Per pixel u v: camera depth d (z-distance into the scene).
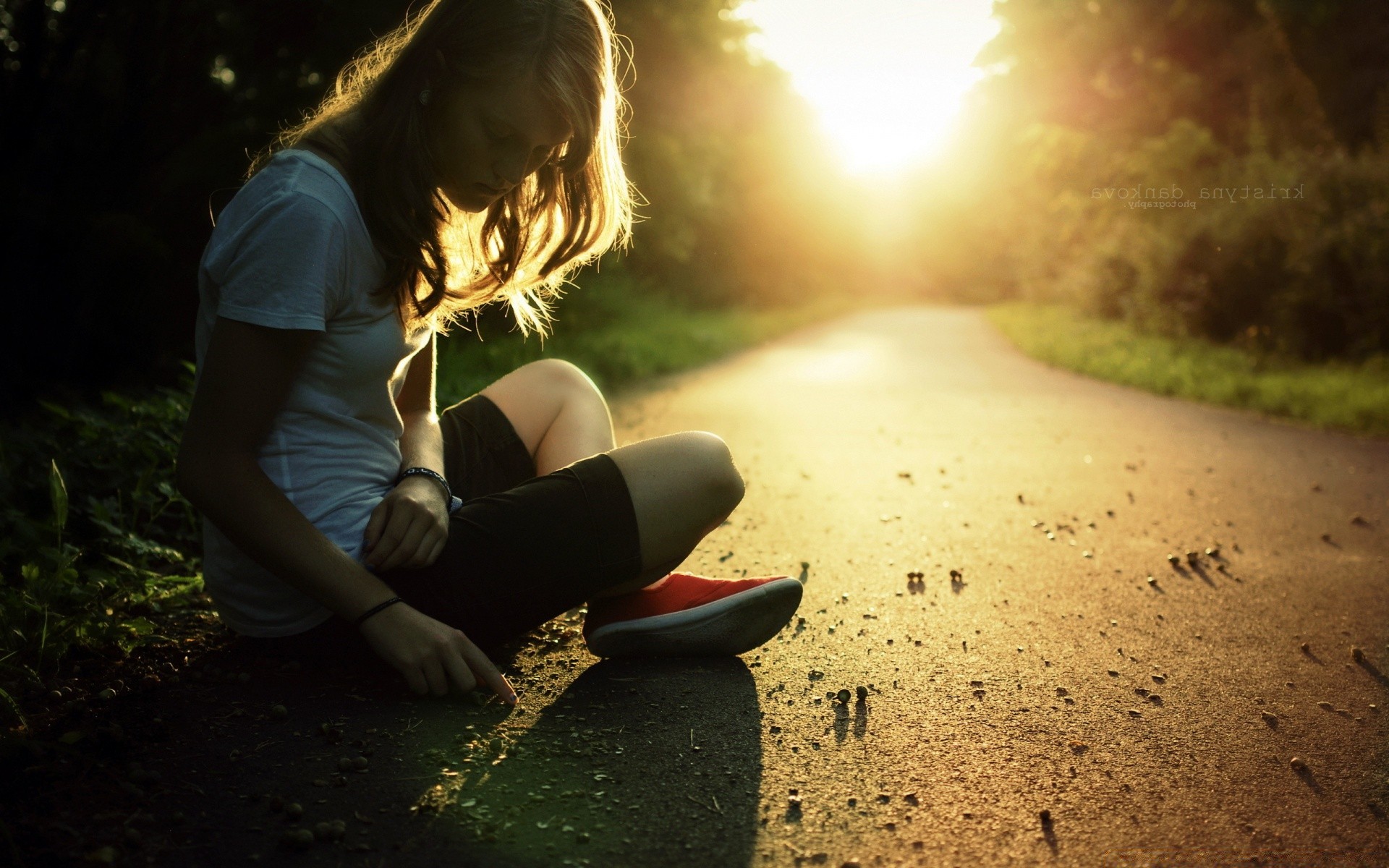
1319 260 11.80
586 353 10.01
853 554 3.31
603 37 1.67
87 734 1.68
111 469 2.96
